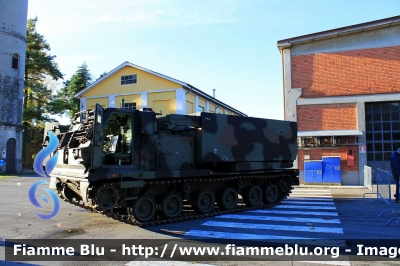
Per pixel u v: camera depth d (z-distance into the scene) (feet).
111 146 26.84
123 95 84.17
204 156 29.58
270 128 35.65
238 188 33.58
